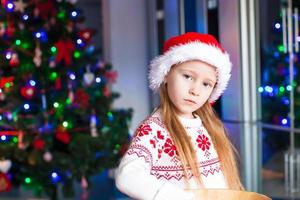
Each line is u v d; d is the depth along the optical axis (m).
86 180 3.48
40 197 3.62
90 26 7.90
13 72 3.34
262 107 3.87
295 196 3.54
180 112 1.35
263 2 3.73
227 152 1.41
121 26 5.13
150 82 1.41
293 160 3.55
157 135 1.28
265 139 3.80
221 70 1.34
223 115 4.02
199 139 1.36
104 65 3.75
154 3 5.03
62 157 3.32
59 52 3.36
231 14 3.86
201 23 4.26
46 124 3.33
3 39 3.38
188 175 1.27
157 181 1.12
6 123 3.31
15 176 3.47
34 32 3.38
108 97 3.66
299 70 3.46
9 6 3.35
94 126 3.47
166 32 4.89
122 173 1.14
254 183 3.79
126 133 3.65
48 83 3.40
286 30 3.51
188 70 1.27
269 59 3.74
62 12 3.45
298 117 3.53
